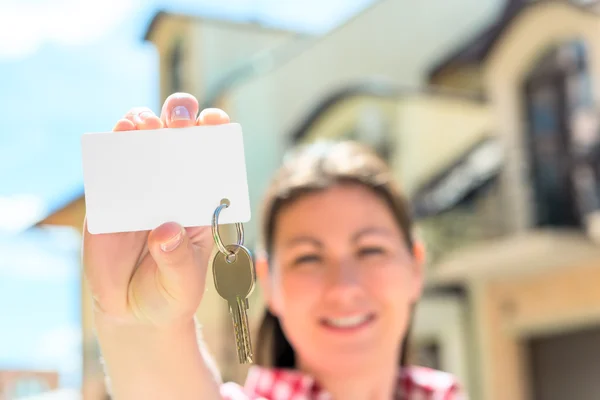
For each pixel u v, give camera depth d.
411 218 1.76
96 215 0.98
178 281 1.01
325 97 9.80
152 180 0.99
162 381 1.10
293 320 1.60
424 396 1.70
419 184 8.93
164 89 9.23
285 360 1.78
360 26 10.00
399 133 9.12
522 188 8.03
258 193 9.42
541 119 8.14
